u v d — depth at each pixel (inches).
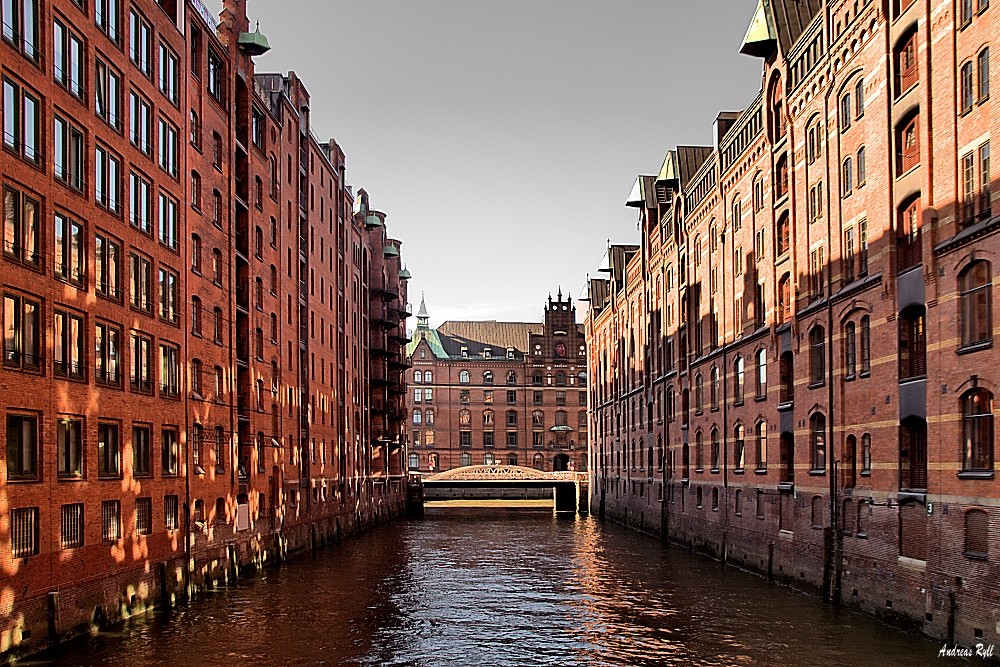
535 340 4889.3
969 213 925.8
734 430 1740.9
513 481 3656.5
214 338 1481.3
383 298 3272.6
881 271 1119.6
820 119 1327.5
